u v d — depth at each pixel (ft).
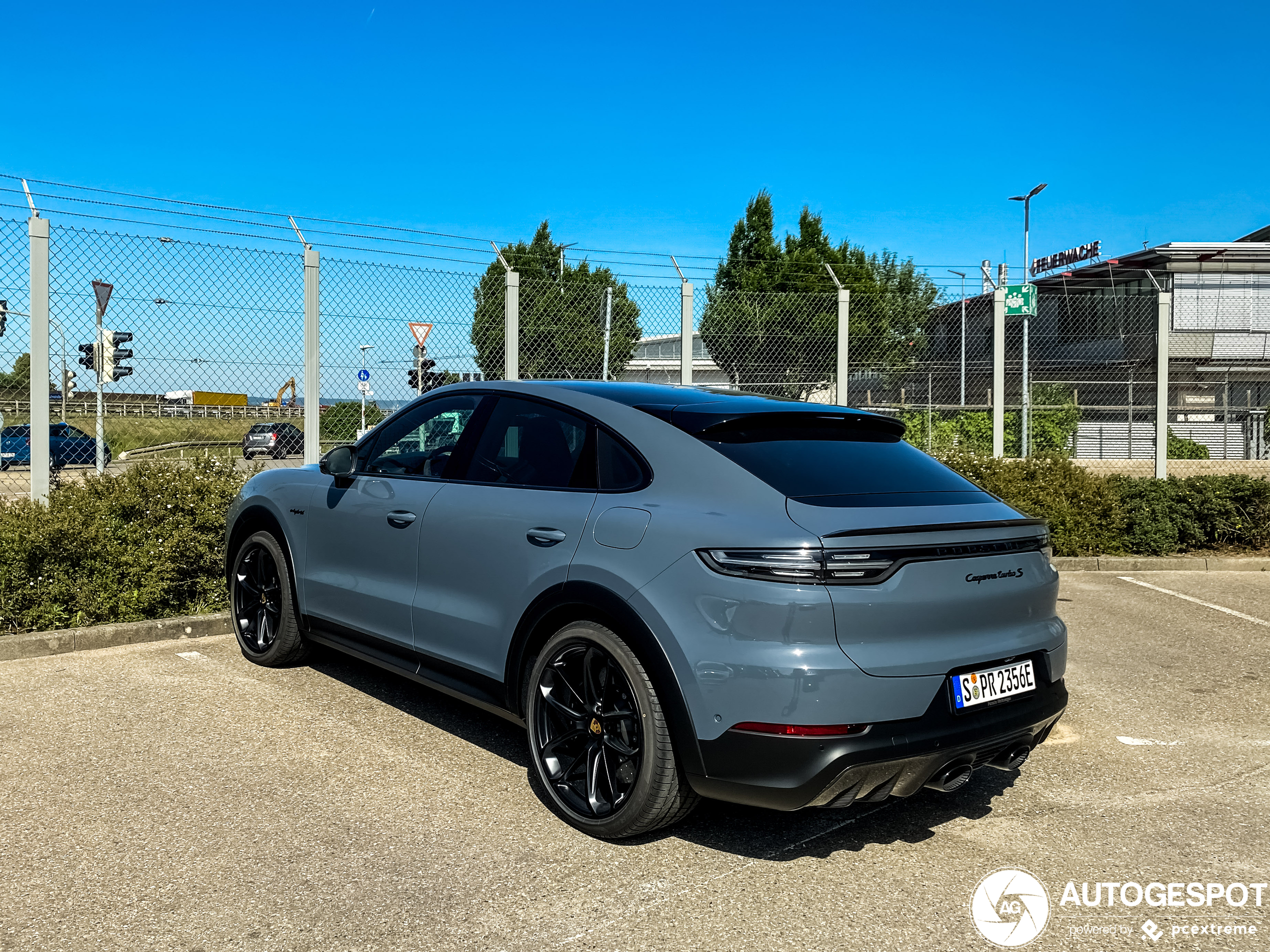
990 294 42.75
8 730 14.32
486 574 12.63
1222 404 93.86
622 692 11.04
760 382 35.78
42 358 23.97
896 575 9.88
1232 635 22.30
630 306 32.99
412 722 15.05
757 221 100.48
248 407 27.02
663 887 10.09
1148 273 39.91
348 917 9.28
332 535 15.79
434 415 14.97
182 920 9.15
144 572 20.47
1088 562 31.45
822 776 9.53
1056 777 13.61
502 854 10.72
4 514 20.53
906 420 43.16
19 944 8.68
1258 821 12.12
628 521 11.03
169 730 14.46
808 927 9.36
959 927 9.43
